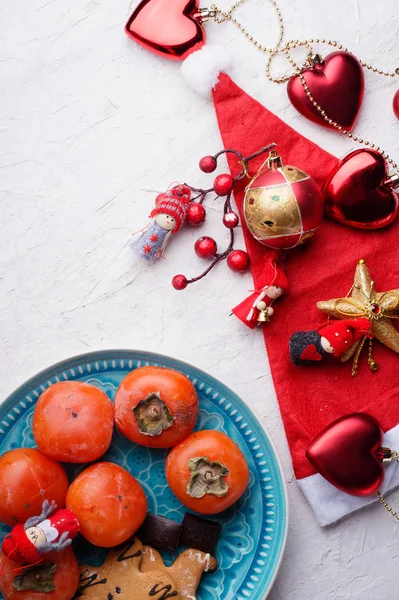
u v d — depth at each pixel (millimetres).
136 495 836
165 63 959
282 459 933
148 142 959
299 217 875
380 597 923
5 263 957
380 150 957
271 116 937
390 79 958
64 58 963
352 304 905
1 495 826
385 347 930
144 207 958
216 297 948
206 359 943
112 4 960
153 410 830
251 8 962
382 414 924
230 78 939
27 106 963
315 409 928
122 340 950
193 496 833
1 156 962
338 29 961
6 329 953
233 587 872
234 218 916
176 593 841
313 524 927
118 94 961
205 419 898
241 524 884
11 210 960
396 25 959
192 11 938
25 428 891
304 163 939
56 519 810
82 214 959
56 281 956
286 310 937
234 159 937
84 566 856
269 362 933
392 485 916
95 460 894
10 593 815
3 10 964
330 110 930
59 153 961
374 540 928
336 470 884
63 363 885
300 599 922
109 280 955
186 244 954
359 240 939
